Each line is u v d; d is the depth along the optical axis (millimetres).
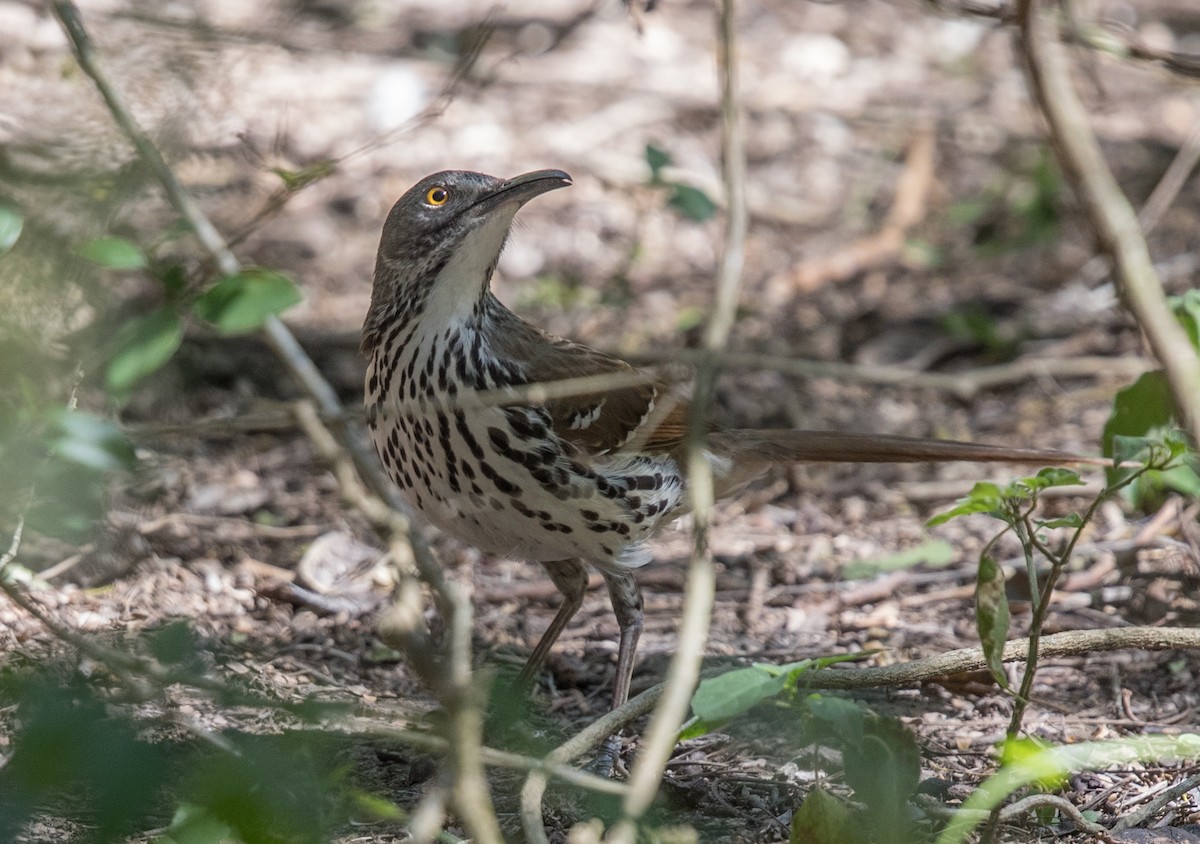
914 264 16578
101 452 5727
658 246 16766
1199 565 9672
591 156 18125
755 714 8195
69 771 3797
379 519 4902
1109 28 8883
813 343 14703
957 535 11195
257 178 15867
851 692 8695
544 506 8094
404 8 20922
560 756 6102
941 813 6664
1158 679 8852
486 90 18906
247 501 11398
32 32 16062
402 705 8266
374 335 8516
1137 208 16797
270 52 13516
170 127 7023
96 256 5359
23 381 5695
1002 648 6230
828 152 18891
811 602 10133
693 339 14492
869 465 12758
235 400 13000
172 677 4723
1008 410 13469
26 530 9516
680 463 8758
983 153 18953
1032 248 16688
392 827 6785
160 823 5848
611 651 9562
